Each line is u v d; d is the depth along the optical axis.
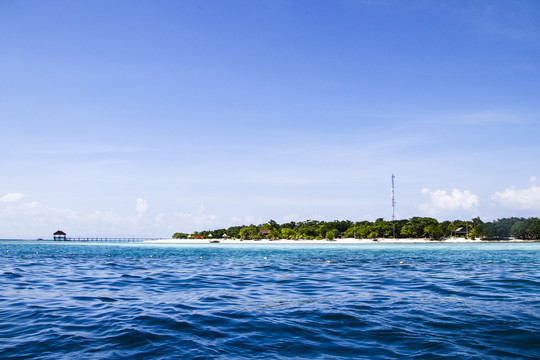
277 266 31.48
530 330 9.72
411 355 7.92
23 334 9.44
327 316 11.45
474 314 11.64
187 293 16.19
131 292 16.44
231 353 8.06
